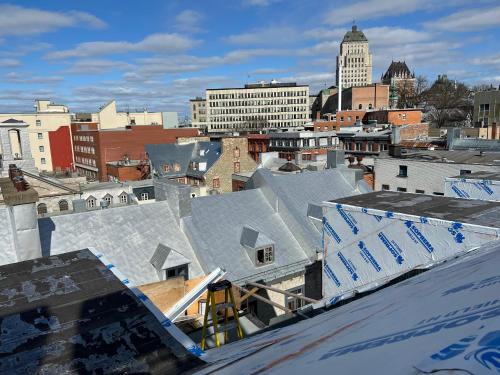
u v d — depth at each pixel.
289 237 22.23
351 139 77.88
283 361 3.38
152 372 5.45
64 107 124.38
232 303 12.48
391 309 4.17
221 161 59.56
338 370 2.53
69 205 40.78
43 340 6.34
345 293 10.52
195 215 21.28
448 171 37.59
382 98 141.75
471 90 140.00
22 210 15.66
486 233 9.74
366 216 12.70
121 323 6.77
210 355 5.76
